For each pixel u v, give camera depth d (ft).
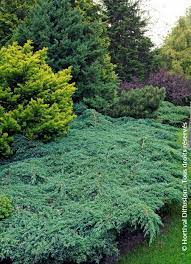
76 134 30.37
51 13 39.52
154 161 25.58
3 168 25.81
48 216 19.83
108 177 22.91
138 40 71.46
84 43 39.45
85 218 19.30
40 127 27.55
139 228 22.00
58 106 29.45
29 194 21.94
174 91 59.21
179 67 75.31
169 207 24.50
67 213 20.06
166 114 48.42
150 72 70.85
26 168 24.43
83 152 26.35
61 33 39.17
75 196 21.68
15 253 18.01
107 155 25.58
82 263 19.16
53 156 26.22
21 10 45.65
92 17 46.68
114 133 31.40
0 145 26.48
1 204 20.15
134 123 36.09
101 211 19.70
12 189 22.36
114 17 70.18
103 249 18.81
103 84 41.19
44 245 17.80
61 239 17.98
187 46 78.74
